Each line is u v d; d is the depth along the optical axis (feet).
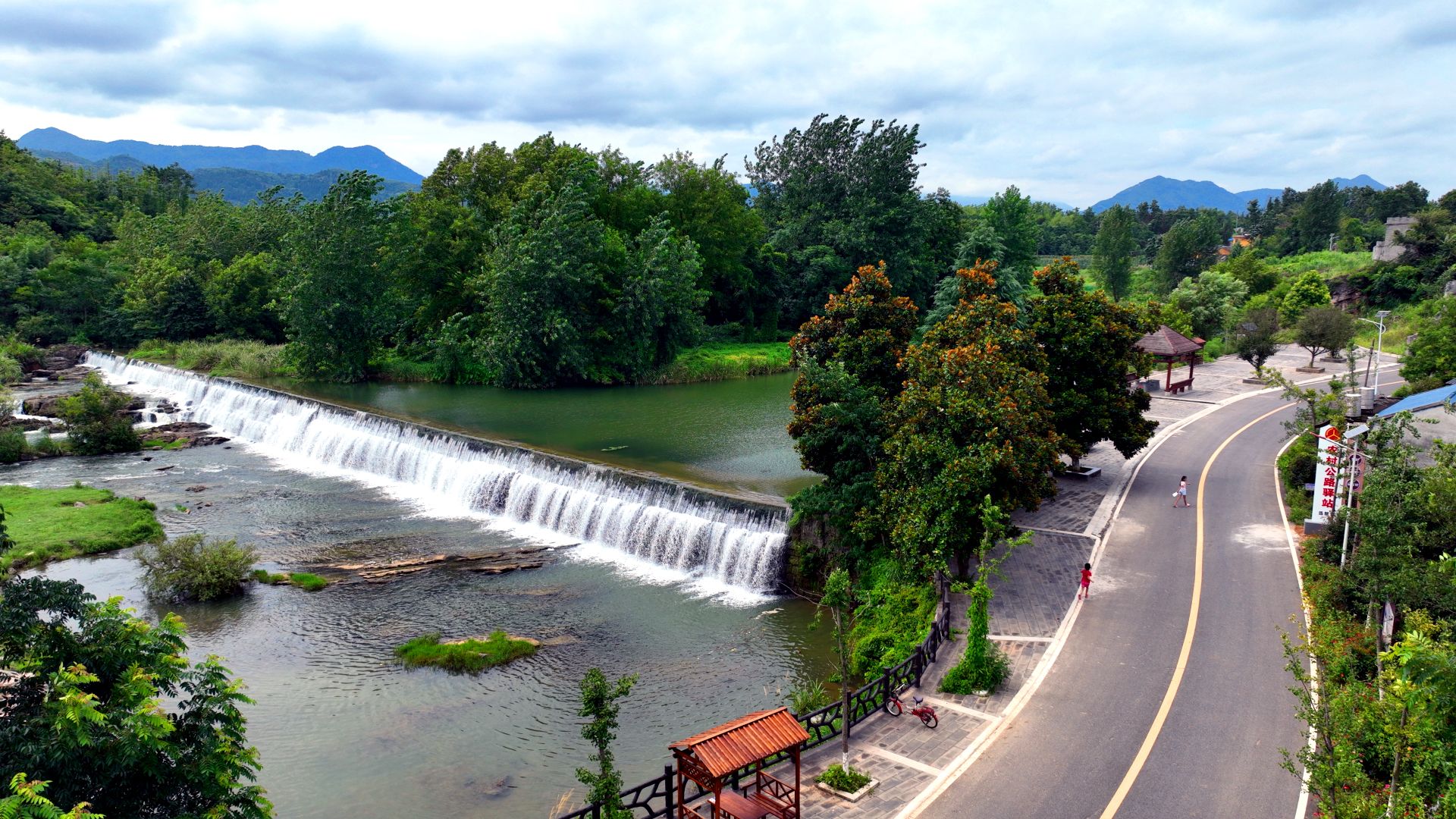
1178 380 304.50
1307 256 614.75
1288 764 69.51
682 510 156.76
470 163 371.35
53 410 291.17
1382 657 71.26
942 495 108.88
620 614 132.36
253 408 283.79
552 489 177.06
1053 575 129.18
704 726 100.01
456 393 312.71
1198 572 129.39
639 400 298.15
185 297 401.70
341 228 320.91
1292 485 167.02
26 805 46.50
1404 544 94.99
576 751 96.07
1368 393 177.37
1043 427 128.98
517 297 319.27
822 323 150.00
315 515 187.11
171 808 59.11
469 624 129.18
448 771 92.22
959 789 78.33
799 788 74.95
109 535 167.53
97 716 53.31
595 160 361.71
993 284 154.30
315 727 101.24
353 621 130.93
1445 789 59.67
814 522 138.51
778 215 495.82
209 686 65.82
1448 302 261.65
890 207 437.99
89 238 522.47
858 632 120.67
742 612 132.77
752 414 268.41
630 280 341.00
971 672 96.78
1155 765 81.61
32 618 59.62
